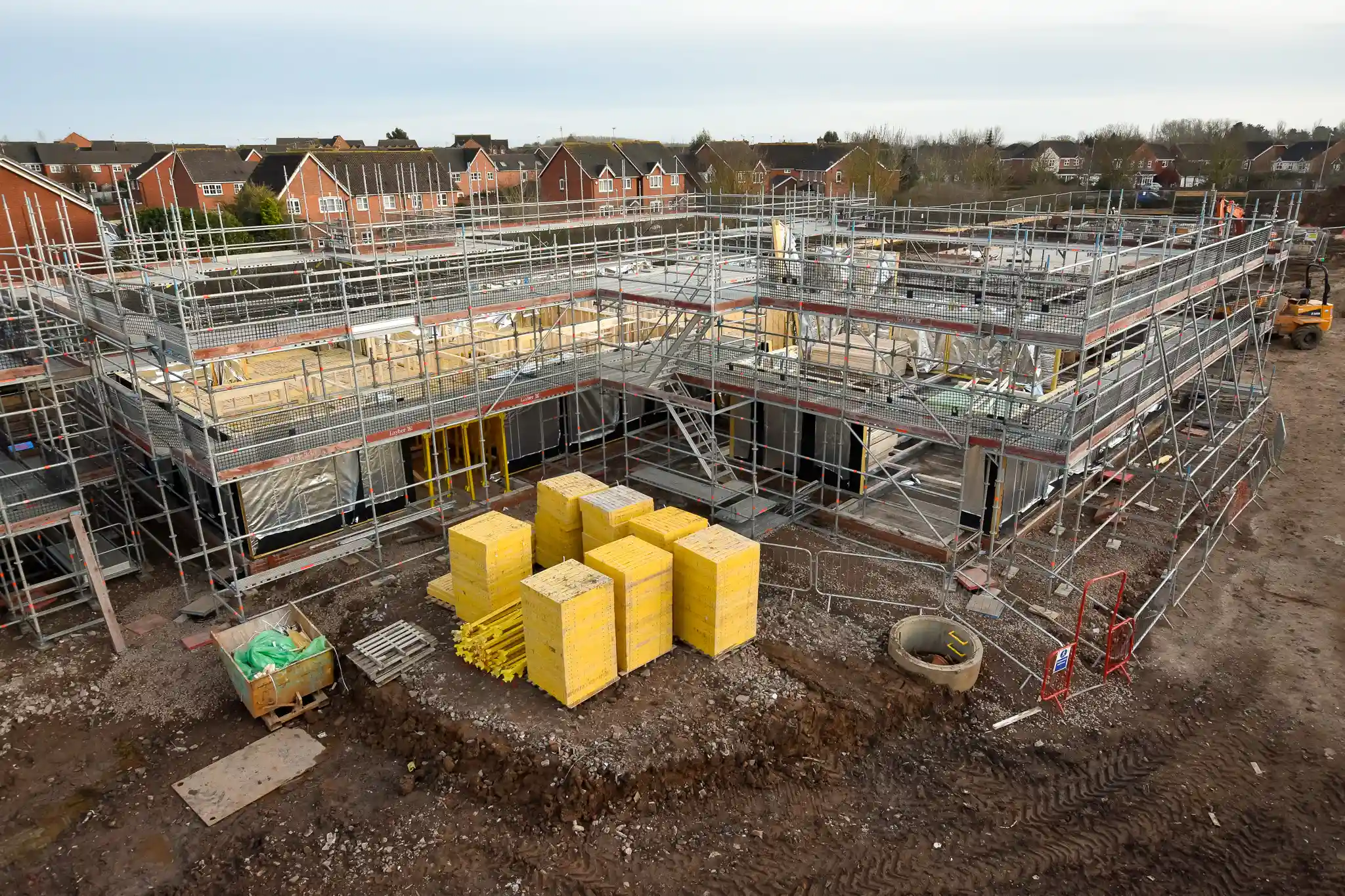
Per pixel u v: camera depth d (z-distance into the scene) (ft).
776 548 56.90
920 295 55.21
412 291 65.21
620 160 201.46
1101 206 169.78
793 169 221.46
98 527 59.16
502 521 47.80
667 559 43.16
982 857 33.94
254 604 50.78
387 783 37.99
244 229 74.08
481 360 67.00
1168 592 51.06
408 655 44.29
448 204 184.55
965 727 40.98
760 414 65.36
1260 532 58.95
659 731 39.01
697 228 139.95
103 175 245.65
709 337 71.87
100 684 44.32
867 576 53.16
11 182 89.04
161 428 50.75
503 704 40.98
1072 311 46.34
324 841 34.94
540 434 70.59
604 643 41.04
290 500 55.67
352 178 170.19
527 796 36.35
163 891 32.89
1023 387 60.34
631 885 32.63
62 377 50.39
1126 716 41.27
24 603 50.60
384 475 60.85
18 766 38.99
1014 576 52.65
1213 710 41.70
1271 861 33.60
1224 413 79.36
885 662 44.68
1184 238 62.85
